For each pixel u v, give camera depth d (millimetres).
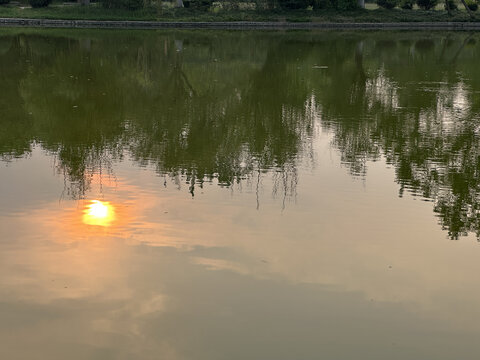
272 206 7945
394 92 17656
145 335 4945
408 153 10805
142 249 6504
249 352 4754
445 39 36438
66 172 9344
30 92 16656
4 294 5539
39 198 8078
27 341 4859
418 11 51750
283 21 46969
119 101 15641
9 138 11586
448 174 9555
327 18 47656
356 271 6148
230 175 9320
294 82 19547
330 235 7039
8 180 8875
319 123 13336
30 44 29297
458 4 57844
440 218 7664
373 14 49719
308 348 4820
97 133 12070
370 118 13930
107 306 5367
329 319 5246
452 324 5227
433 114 14453
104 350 4750
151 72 21156
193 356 4688
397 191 8680
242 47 30469
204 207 7840
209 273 6008
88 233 6891
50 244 6578
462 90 18141
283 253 6504
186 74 20859
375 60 25922
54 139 11555
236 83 19203
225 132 12352
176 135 12016
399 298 5629
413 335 5051
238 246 6645
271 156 10523
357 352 4793
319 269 6164
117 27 42531
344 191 8633
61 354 4699
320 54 27859
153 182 8891
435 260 6469
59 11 46906
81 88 17516
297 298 5574
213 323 5137
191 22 44438
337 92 17656
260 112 14594
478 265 6375
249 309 5363
